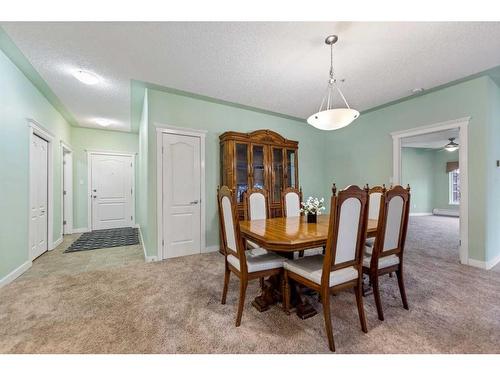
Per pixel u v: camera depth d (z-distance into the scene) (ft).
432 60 8.13
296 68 8.66
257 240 6.01
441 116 10.57
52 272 9.14
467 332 5.27
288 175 13.67
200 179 11.77
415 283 7.97
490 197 9.56
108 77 9.37
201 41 7.04
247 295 7.20
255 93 11.01
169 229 10.98
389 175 12.82
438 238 14.93
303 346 4.86
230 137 11.51
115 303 6.67
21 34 6.70
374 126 13.56
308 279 5.38
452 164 26.84
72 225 16.87
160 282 8.17
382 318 5.76
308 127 16.14
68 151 16.42
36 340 5.05
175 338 5.13
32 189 10.39
